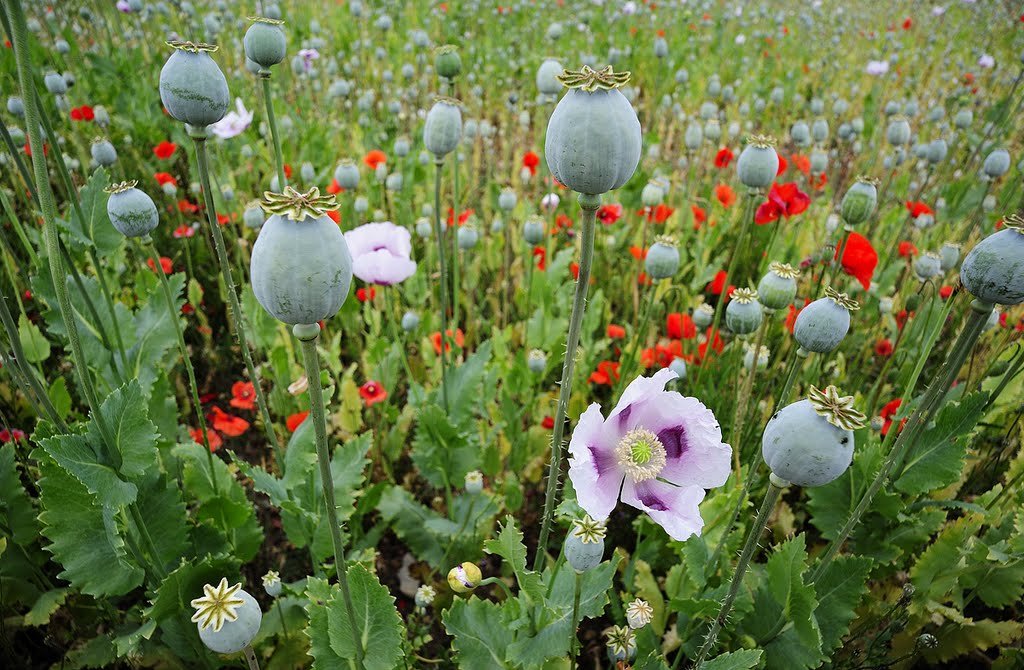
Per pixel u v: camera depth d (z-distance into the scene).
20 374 2.48
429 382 3.80
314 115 7.23
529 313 4.12
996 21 14.09
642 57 9.87
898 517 2.56
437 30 10.74
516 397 3.88
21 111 4.21
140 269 3.78
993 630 2.47
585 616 2.15
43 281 2.66
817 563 2.47
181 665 2.51
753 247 4.80
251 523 2.68
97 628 2.74
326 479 1.54
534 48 10.08
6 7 1.33
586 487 1.60
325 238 1.24
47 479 2.10
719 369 3.54
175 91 1.83
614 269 4.93
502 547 2.09
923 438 2.53
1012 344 3.16
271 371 3.72
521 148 6.48
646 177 4.86
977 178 6.30
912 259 4.23
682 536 1.67
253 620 1.57
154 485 2.34
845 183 6.71
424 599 2.60
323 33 9.58
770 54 11.01
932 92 9.82
